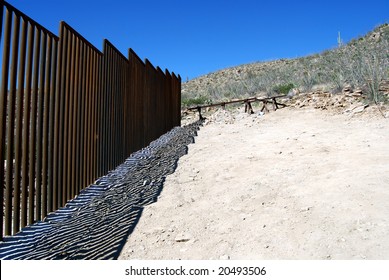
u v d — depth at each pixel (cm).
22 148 317
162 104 1008
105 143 535
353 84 1112
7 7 291
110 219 378
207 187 474
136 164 620
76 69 427
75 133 423
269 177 480
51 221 348
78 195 429
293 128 878
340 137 691
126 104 652
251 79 2116
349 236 289
